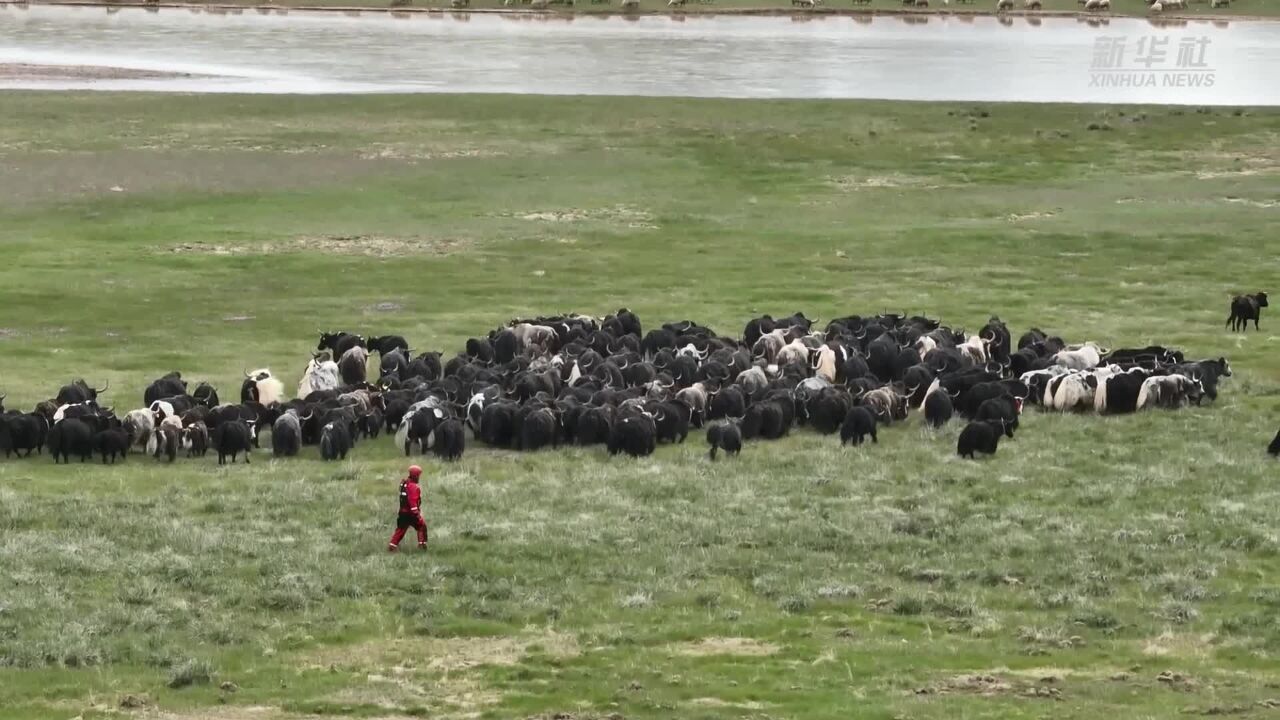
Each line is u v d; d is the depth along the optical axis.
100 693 71.62
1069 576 89.75
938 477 109.31
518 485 106.94
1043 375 130.75
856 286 182.00
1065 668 76.25
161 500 101.69
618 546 94.38
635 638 79.81
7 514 97.19
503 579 88.12
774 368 134.88
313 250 198.00
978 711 69.50
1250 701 71.19
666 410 119.56
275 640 79.06
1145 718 68.44
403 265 190.88
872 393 125.25
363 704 70.50
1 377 136.38
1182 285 183.75
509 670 75.25
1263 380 138.25
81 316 163.25
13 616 80.56
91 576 87.19
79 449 112.88
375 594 85.81
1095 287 182.62
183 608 82.62
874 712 69.25
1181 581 88.56
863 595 86.81
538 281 183.25
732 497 104.19
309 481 107.44
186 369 141.62
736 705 70.56
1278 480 108.81
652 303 172.75
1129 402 128.25
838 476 109.44
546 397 121.94
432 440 115.81
